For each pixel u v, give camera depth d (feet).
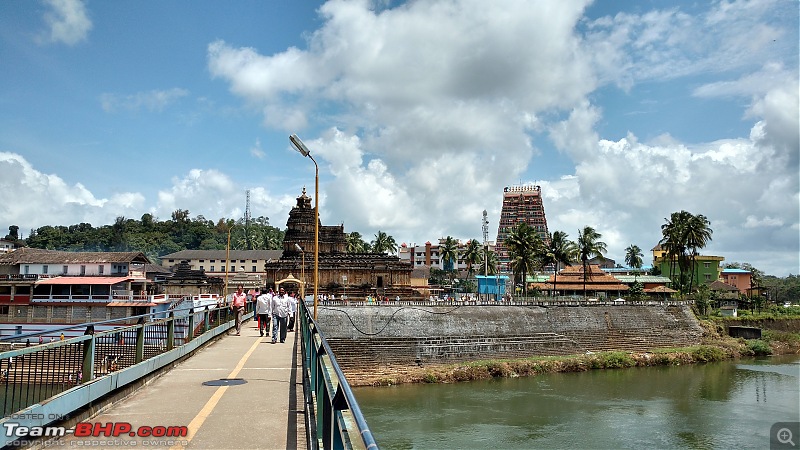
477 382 198.29
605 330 274.77
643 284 414.00
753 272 515.91
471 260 435.94
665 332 283.38
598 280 392.68
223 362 66.49
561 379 204.64
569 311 274.16
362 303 238.89
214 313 98.07
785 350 277.64
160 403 43.06
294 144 96.94
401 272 316.40
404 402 167.02
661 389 187.42
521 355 243.19
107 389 40.78
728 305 374.43
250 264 448.65
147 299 226.38
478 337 242.99
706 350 253.03
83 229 603.26
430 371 202.18
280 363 65.92
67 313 222.69
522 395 176.96
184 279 308.19
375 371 207.92
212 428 35.76
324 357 29.14
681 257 369.09
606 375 213.05
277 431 35.17
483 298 342.03
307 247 331.57
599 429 139.44
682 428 140.87
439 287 426.10
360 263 312.09
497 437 131.64
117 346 49.67
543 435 133.69
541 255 348.79
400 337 231.91
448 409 158.40
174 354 62.03
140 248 562.25
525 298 307.58
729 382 200.34
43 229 574.97
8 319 223.51
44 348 33.12
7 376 30.19
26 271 272.31
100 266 272.10
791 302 519.19
